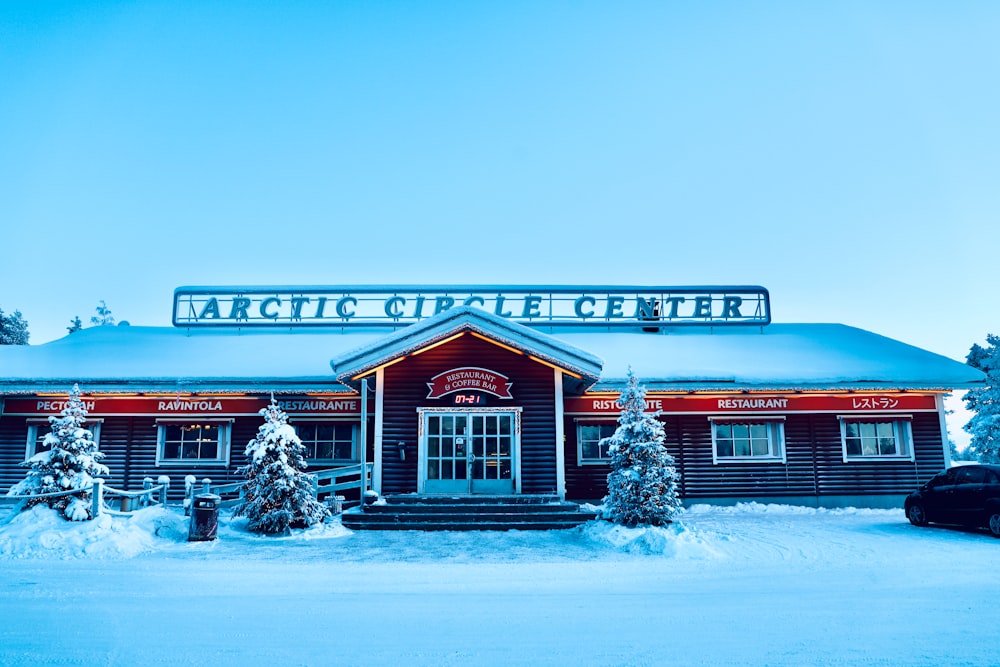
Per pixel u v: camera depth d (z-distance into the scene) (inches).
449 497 708.7
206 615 337.1
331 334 1043.3
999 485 604.1
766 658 270.8
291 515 606.5
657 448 637.3
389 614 341.1
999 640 292.5
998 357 1184.2
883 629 310.3
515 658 272.5
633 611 347.6
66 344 976.3
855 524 699.4
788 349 959.6
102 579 421.7
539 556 517.0
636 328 1078.4
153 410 859.4
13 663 264.7
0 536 519.5
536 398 762.8
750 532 634.8
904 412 870.4
